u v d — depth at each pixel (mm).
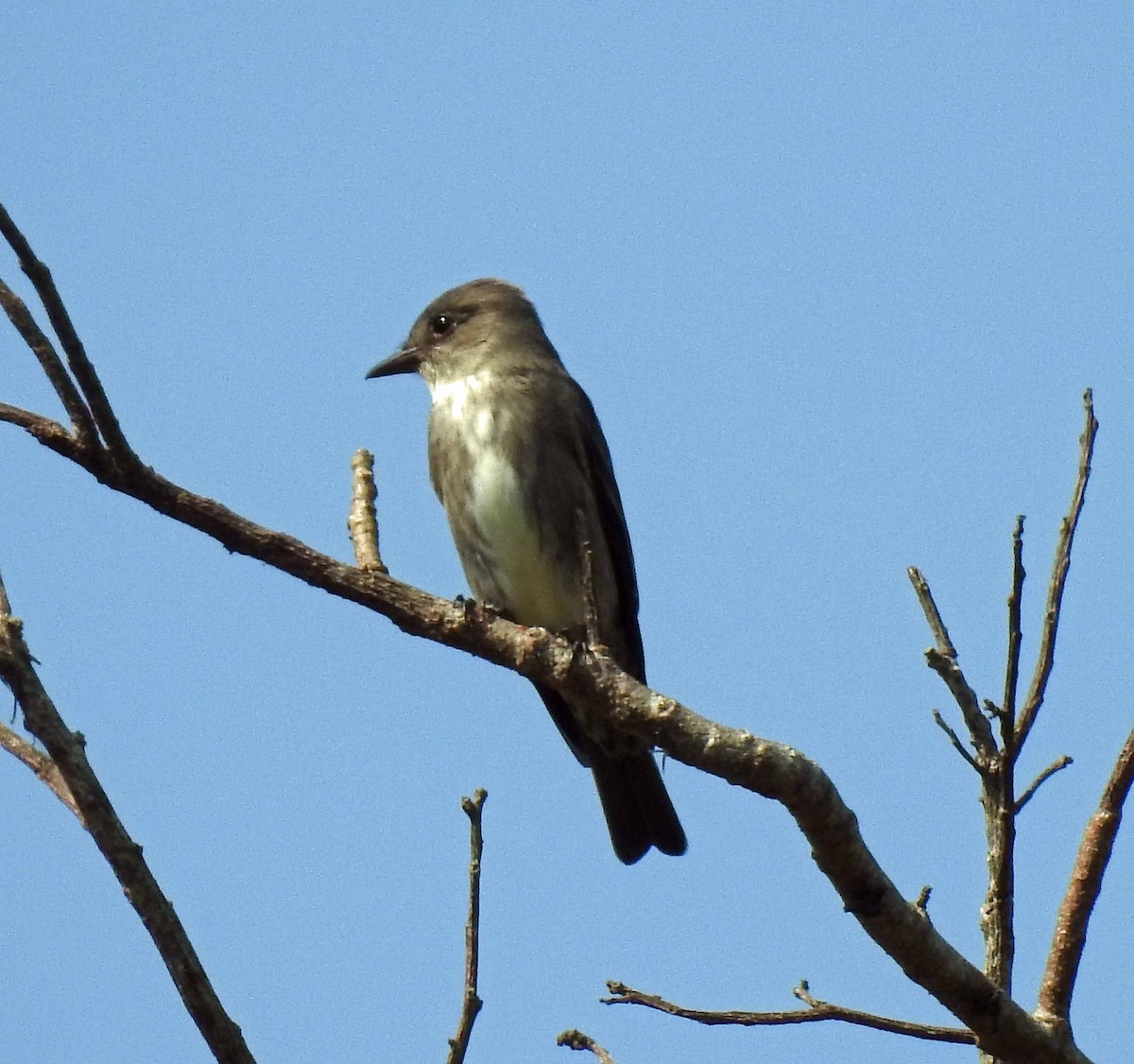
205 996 5926
